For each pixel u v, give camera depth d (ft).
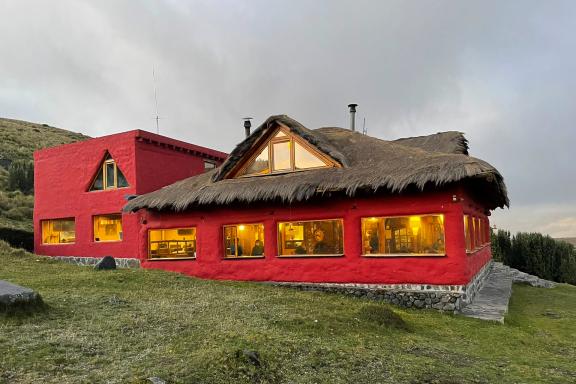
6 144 153.48
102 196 71.15
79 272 49.24
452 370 23.70
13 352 21.18
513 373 24.39
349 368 22.65
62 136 196.34
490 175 37.47
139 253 64.75
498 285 57.00
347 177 44.16
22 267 54.13
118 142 69.97
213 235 53.26
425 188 40.86
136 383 17.85
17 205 100.27
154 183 70.64
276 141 52.16
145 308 31.42
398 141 64.23
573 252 83.97
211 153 83.05
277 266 48.88
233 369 20.38
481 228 60.49
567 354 29.81
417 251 42.24
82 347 22.52
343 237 45.65
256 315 31.22
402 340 29.09
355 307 36.68
